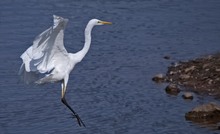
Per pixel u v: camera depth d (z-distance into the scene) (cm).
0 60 2152
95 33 2517
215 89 1838
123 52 2253
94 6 2962
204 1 3038
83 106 1744
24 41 2381
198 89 1850
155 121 1628
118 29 2575
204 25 2612
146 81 1939
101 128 1597
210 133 1547
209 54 2184
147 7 2941
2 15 2772
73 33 2508
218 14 2784
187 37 2444
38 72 1350
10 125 1627
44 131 1586
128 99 1788
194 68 1984
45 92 1859
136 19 2731
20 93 1850
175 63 2097
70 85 1912
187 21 2683
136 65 2102
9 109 1731
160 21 2689
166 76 1969
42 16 2767
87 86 1902
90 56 2205
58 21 1227
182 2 3023
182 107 1717
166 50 2273
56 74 1345
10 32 2503
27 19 2712
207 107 1647
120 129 1587
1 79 1966
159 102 1759
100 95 1825
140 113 1683
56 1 3066
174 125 1602
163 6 2948
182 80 1923
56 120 1656
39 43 1254
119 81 1942
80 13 2833
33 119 1662
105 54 2230
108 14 2819
